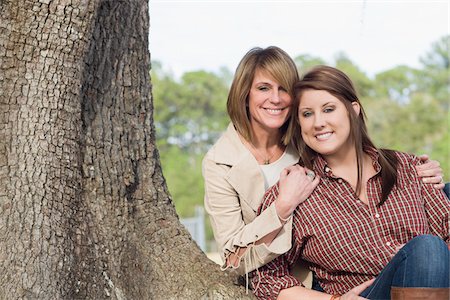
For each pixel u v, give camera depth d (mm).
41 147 3004
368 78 34469
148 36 3461
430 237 2871
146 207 3330
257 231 3039
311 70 3176
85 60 3074
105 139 3227
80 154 3137
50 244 2967
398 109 32844
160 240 3281
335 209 3104
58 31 2965
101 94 3240
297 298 3029
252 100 3338
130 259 3184
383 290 2957
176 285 3164
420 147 32438
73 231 3066
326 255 3092
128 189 3283
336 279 3152
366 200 3158
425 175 3234
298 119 3252
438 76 34594
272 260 3133
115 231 3182
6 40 2953
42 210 2979
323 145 3121
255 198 3332
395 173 3160
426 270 2816
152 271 3189
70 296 2988
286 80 3283
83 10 2969
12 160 2977
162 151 33344
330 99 3098
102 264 3113
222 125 35344
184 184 30703
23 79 2982
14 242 2916
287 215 3051
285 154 3455
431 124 32531
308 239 3117
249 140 3400
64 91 3027
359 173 3141
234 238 3139
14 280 2877
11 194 2955
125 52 3326
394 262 2900
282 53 3338
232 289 3152
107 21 3234
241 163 3307
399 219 3094
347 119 3121
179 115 35281
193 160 34250
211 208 3328
